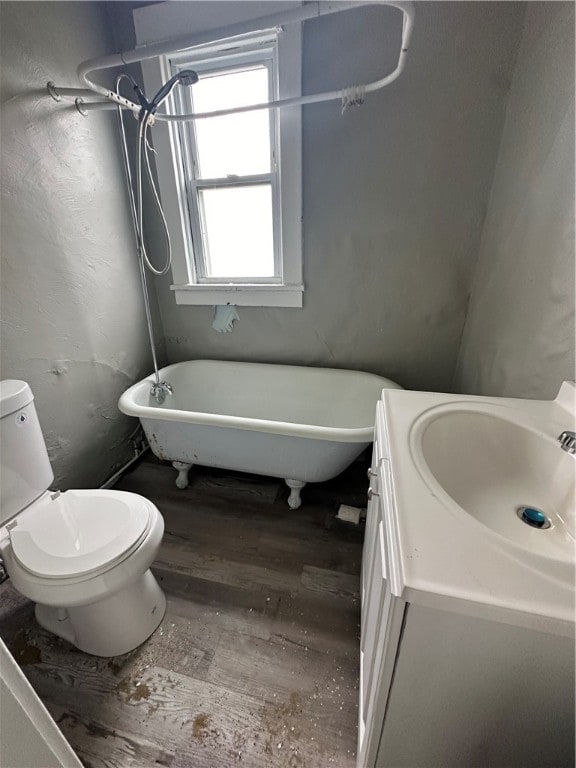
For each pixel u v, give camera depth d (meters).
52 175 1.34
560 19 0.98
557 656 0.42
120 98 1.29
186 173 1.78
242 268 1.94
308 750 0.85
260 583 1.27
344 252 1.70
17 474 1.05
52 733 0.51
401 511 0.52
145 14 1.47
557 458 0.69
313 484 1.79
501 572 0.43
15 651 1.07
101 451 1.71
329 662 1.03
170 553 1.39
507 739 0.52
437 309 1.69
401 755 0.60
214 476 1.85
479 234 1.53
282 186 1.62
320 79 1.44
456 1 1.24
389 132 1.46
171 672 1.01
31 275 1.29
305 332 1.91
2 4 1.11
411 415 0.80
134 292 1.85
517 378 1.08
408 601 0.43
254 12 1.37
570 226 0.85
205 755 0.84
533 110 1.11
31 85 1.22
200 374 2.02
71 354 1.49
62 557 0.89
